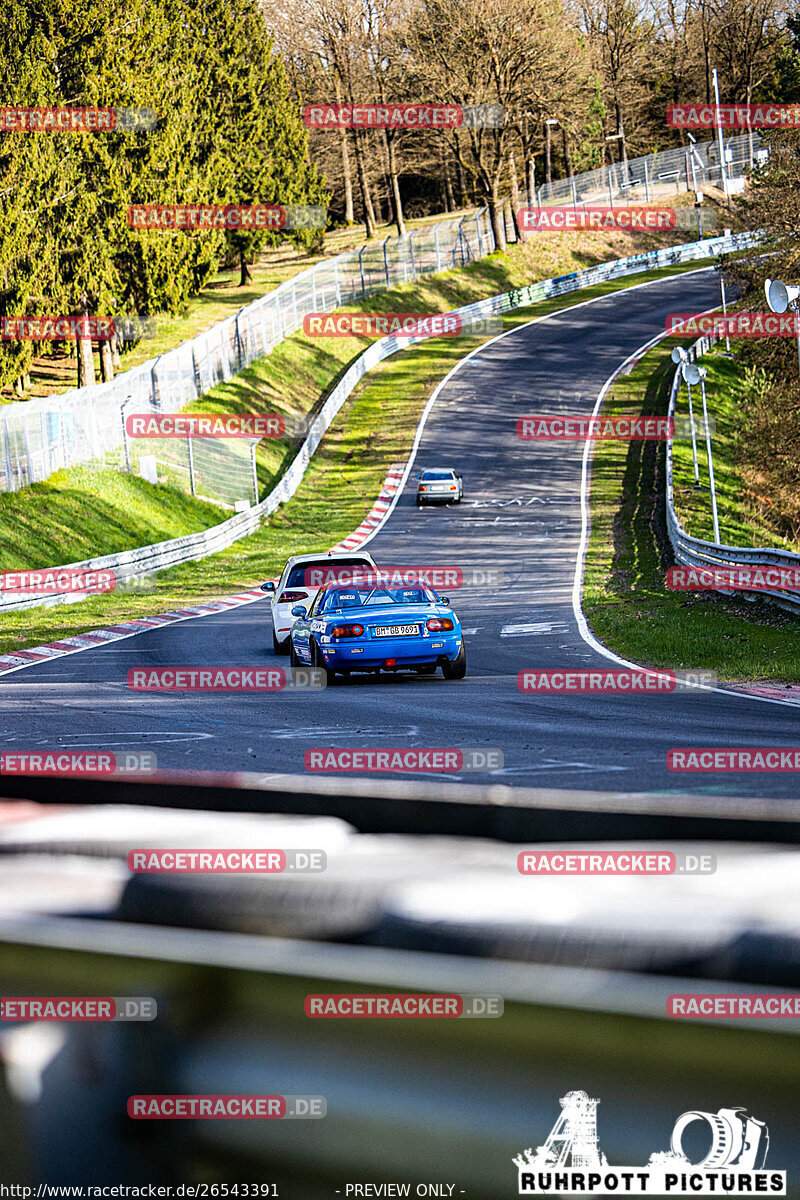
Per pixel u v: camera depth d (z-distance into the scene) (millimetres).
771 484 108500
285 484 129500
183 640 57969
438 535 107500
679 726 24688
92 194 123938
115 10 131375
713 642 43094
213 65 196375
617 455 135875
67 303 121938
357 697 33969
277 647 49438
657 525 102188
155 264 136000
